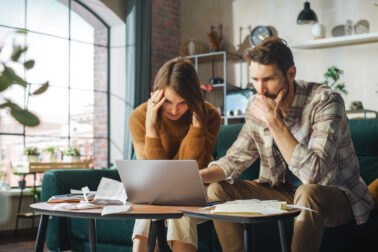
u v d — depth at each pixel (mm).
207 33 5660
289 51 1661
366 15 5055
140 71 5281
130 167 1465
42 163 4285
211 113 2266
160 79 1956
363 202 1699
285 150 1499
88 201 1490
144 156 1995
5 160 4469
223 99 5910
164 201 1452
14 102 377
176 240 1552
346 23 5133
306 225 1393
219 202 1518
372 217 1836
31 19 4793
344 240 1872
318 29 5137
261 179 1960
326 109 1619
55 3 5012
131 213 1196
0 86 371
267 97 1630
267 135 1899
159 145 1987
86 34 5383
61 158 4953
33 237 4117
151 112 1972
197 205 1407
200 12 6145
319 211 1431
